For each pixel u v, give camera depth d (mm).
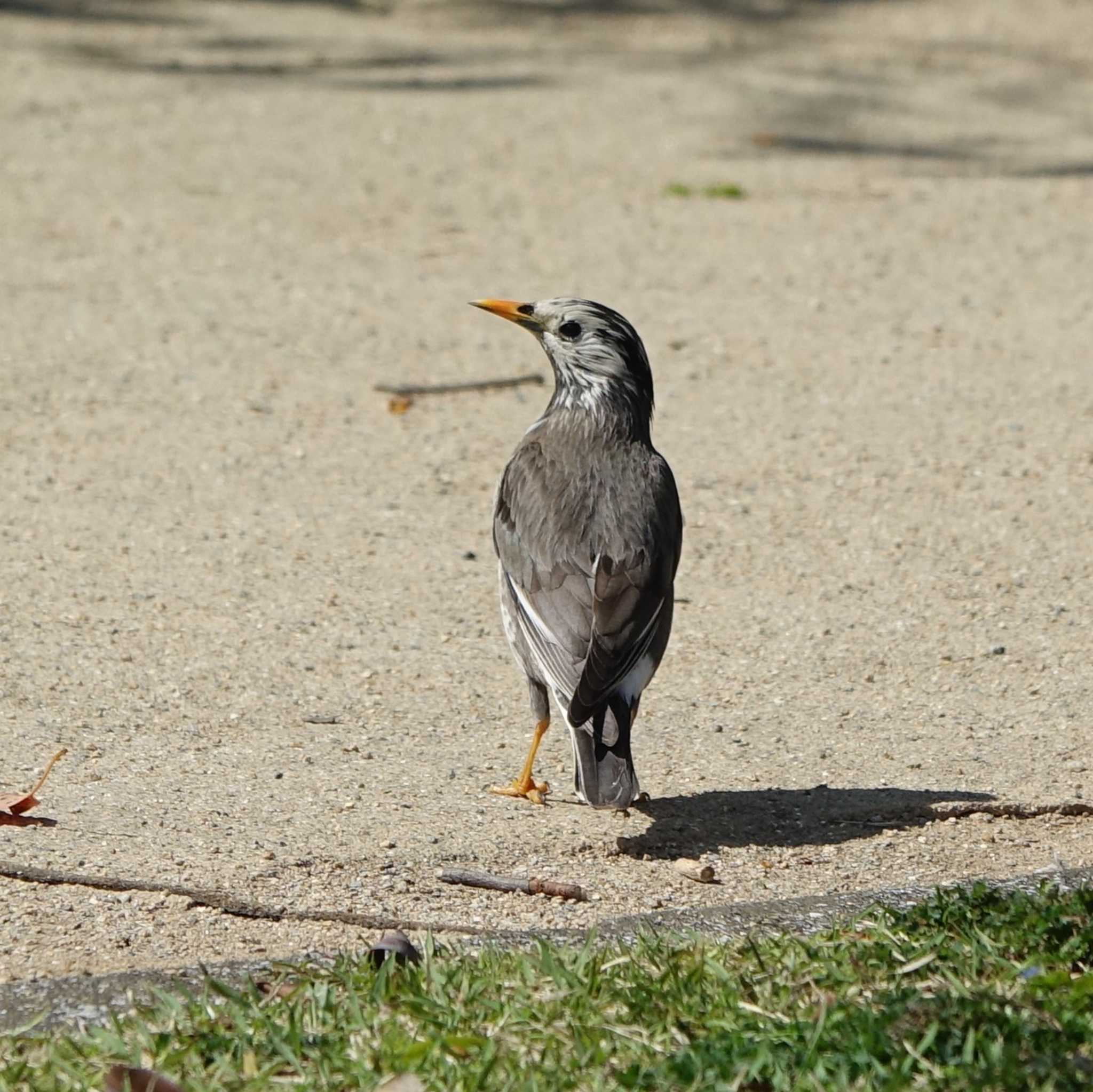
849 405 17266
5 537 13367
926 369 18391
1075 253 23234
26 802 8781
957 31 38469
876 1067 6191
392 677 11273
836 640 12086
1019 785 9766
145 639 11641
